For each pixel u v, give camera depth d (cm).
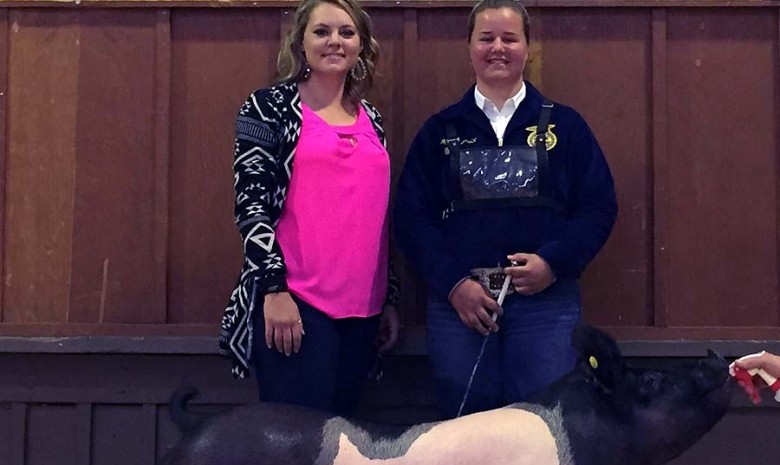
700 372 256
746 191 342
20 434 342
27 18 346
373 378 317
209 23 346
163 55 344
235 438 244
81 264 345
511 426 245
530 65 344
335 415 251
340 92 299
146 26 346
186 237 346
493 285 291
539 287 287
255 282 272
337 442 243
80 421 341
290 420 247
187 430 253
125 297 344
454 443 241
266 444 243
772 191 341
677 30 343
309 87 298
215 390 341
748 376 257
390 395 342
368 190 291
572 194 302
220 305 346
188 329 342
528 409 251
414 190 306
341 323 288
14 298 345
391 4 343
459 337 296
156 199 344
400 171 344
